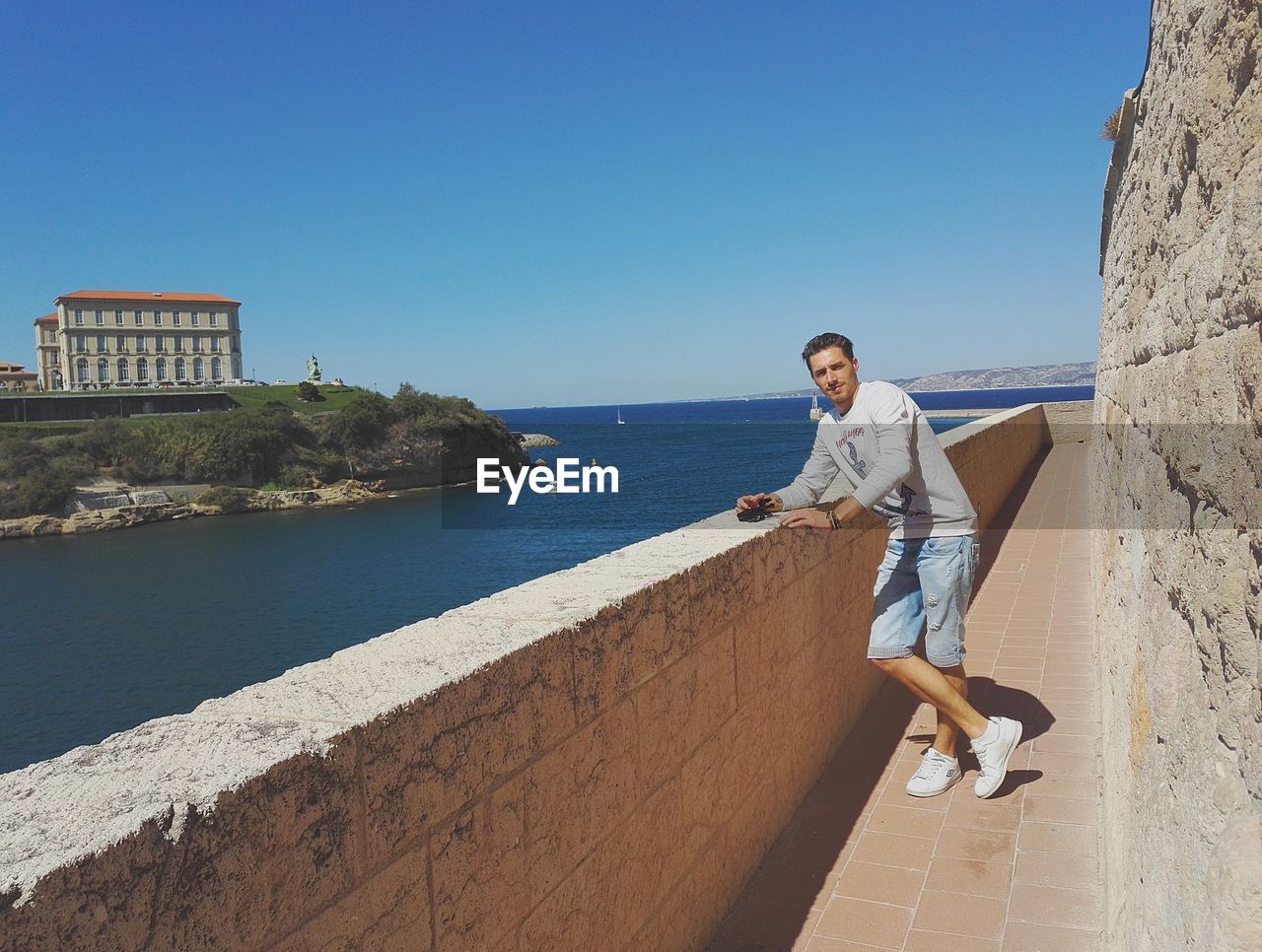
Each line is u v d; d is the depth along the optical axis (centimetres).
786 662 377
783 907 319
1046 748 442
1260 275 116
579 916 214
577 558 5662
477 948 175
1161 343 222
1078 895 315
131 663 4094
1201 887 127
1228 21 143
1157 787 178
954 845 355
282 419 9875
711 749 297
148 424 9631
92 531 7875
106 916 107
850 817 384
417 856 159
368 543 6794
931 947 291
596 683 223
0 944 95
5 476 8125
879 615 404
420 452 10250
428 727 162
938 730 410
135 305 16612
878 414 364
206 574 5928
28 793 123
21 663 4116
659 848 259
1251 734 112
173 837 115
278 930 131
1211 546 141
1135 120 367
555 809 204
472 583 5294
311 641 4369
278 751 135
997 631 664
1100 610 488
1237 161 135
